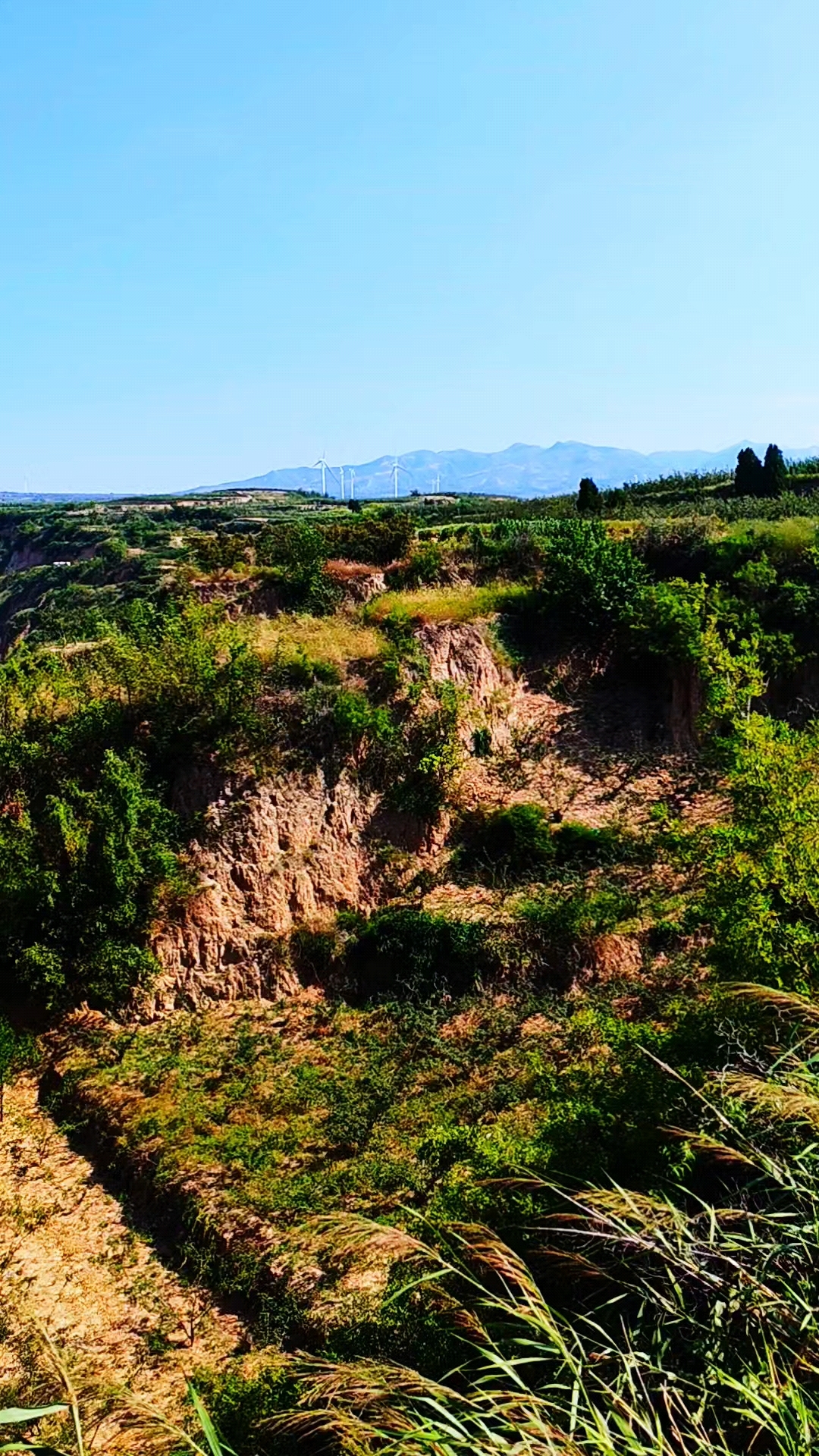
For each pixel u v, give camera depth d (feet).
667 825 70.08
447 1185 37.99
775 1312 18.78
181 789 67.87
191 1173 46.26
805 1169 21.68
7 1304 39.75
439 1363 27.53
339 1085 52.85
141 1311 39.27
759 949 38.17
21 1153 50.47
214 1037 58.23
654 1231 20.49
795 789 41.52
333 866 67.92
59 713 70.69
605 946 60.29
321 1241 40.45
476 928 62.18
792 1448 16.48
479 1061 53.78
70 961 60.34
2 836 61.93
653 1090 34.94
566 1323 20.39
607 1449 15.94
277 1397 30.83
